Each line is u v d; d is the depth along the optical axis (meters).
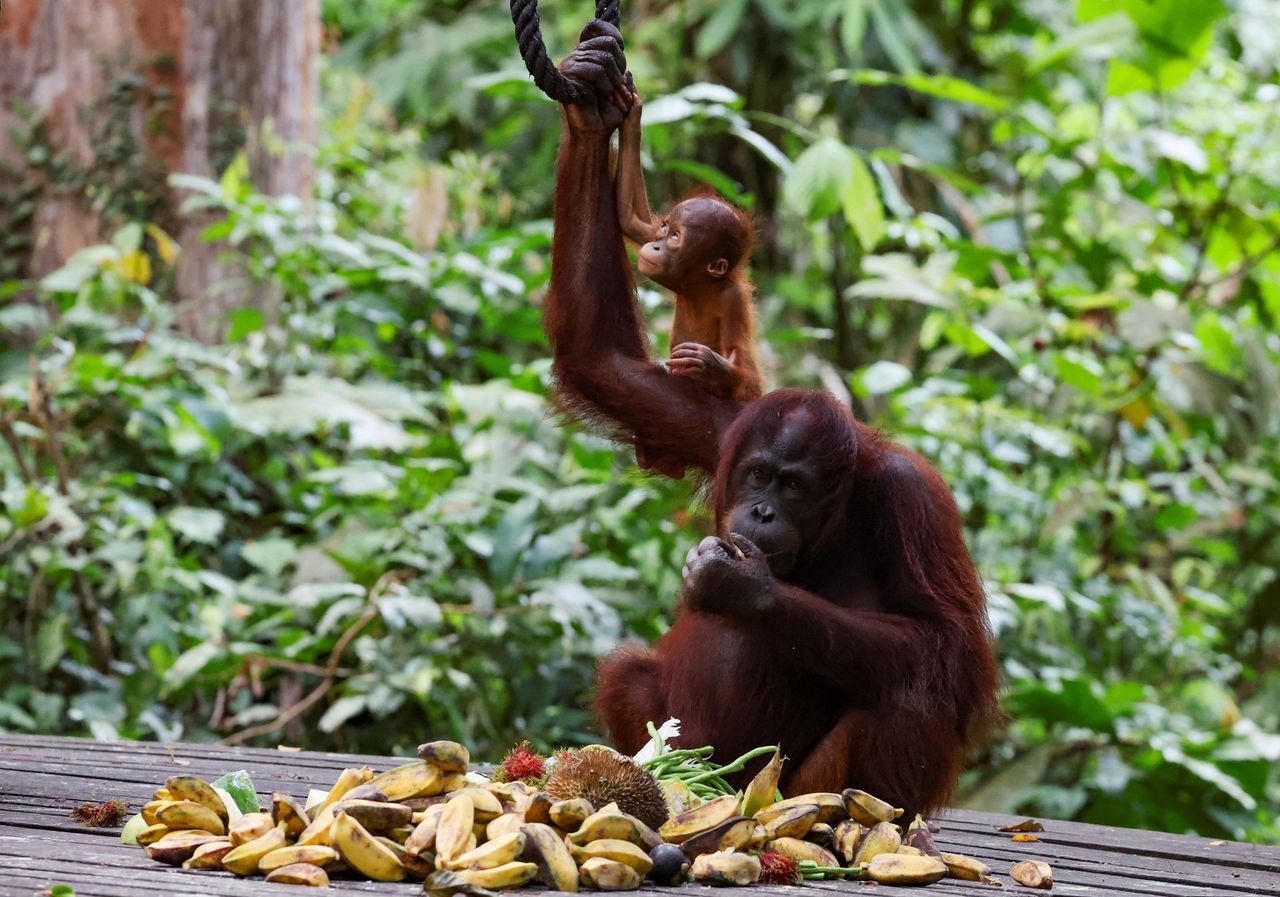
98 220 10.59
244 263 10.07
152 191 10.61
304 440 10.00
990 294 9.93
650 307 8.94
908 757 4.40
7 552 8.57
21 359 9.80
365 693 7.82
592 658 8.33
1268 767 8.60
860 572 4.69
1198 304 10.54
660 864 3.70
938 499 4.67
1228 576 11.67
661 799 3.93
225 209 10.62
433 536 8.14
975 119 14.92
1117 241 11.25
